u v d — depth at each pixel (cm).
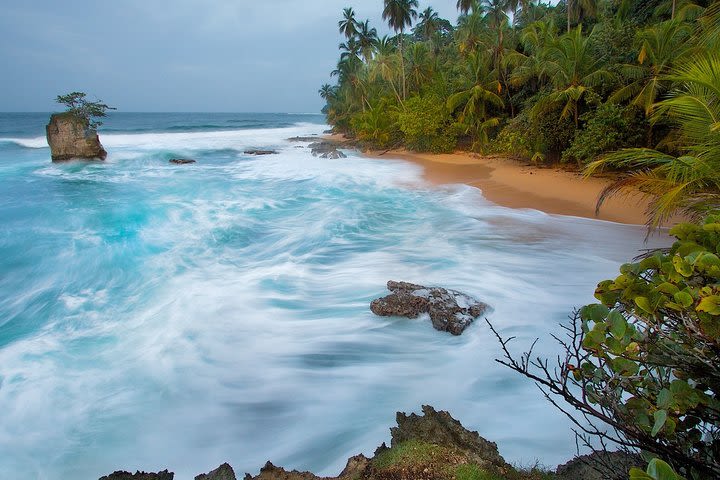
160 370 550
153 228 1208
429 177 2027
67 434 446
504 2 3522
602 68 1845
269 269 903
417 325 638
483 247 1001
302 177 2112
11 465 413
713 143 618
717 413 152
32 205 1479
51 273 877
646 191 782
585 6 2867
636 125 1662
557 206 1355
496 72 2806
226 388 517
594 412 169
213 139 4509
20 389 508
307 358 575
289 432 449
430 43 4538
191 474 402
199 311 707
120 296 772
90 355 583
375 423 456
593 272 838
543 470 329
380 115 3509
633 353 168
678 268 165
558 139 1989
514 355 556
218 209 1447
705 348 154
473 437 349
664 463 117
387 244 1058
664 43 1606
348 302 732
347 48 4500
